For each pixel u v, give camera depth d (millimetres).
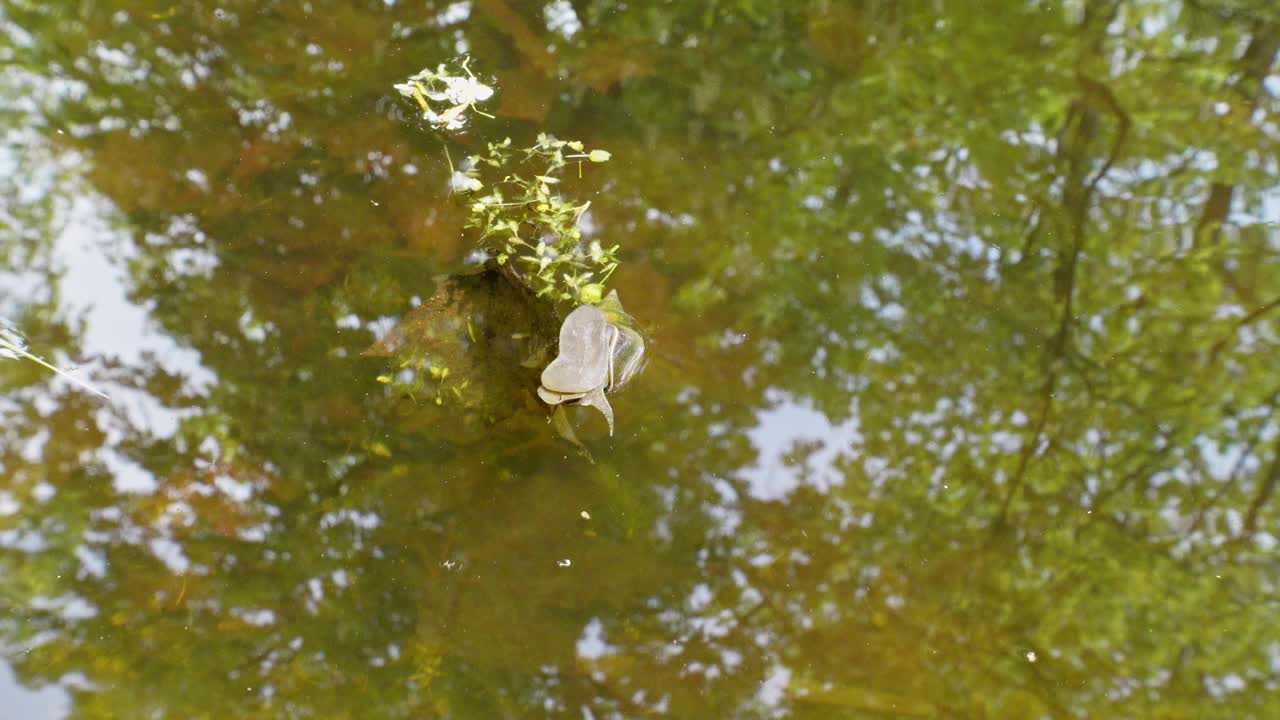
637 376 832
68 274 840
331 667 772
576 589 790
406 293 841
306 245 854
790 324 851
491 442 814
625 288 851
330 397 819
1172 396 841
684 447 818
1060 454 826
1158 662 781
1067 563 802
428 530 797
